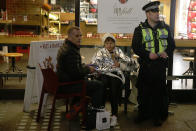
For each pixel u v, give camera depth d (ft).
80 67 11.67
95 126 12.39
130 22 15.23
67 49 11.55
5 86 18.47
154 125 12.88
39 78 13.28
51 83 11.76
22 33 17.43
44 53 13.15
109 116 12.46
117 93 12.98
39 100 13.42
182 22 18.13
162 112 13.35
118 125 12.85
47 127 12.45
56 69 12.63
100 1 15.10
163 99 13.26
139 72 13.16
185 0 18.28
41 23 18.54
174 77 15.15
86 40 15.87
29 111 14.15
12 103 15.70
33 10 18.20
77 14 15.79
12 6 18.07
